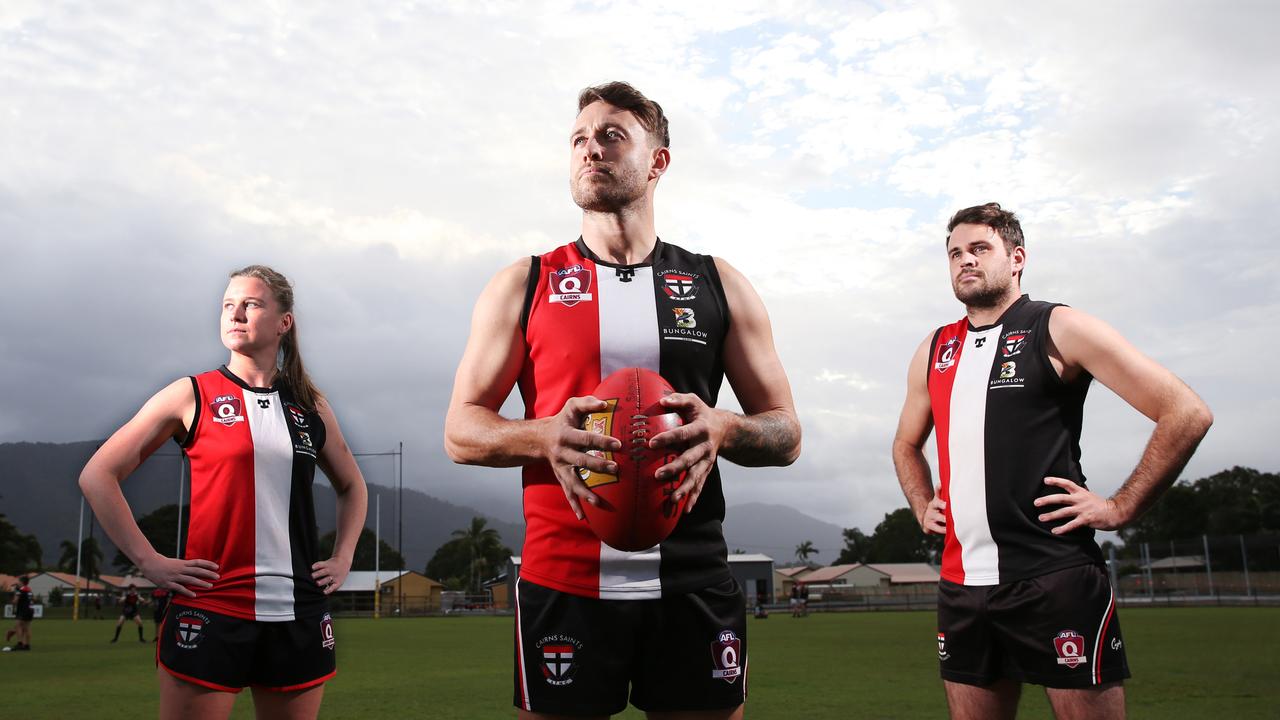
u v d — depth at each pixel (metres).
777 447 2.57
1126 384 3.55
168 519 62.03
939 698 8.68
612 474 2.17
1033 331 3.81
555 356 2.57
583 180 2.65
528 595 2.54
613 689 2.46
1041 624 3.53
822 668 12.26
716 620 2.53
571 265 2.69
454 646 19.31
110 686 10.62
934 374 4.17
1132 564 68.31
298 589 3.65
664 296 2.64
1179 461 3.42
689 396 2.27
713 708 2.50
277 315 3.85
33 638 23.75
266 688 3.57
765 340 2.81
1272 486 90.88
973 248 3.98
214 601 3.45
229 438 3.63
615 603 2.46
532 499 2.59
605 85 2.73
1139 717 7.14
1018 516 3.65
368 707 8.39
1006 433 3.75
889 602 59.91
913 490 4.41
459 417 2.54
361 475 4.24
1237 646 15.23
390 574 82.50
